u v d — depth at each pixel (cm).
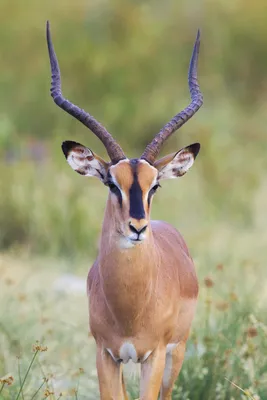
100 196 2592
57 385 1391
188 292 1236
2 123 3222
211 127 3422
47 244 2316
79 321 1686
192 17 4397
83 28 4156
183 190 2830
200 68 4238
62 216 2369
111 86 3903
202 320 1511
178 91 3953
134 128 3697
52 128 3666
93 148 3434
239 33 4378
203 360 1337
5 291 1823
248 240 2416
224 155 3130
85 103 3912
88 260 2241
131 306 1107
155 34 4203
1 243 2325
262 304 1612
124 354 1145
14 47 4059
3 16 4159
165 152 3372
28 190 2445
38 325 1638
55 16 4203
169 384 1252
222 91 4112
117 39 4144
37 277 2014
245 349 1350
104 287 1112
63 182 2592
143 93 3894
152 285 1117
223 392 1293
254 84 4319
